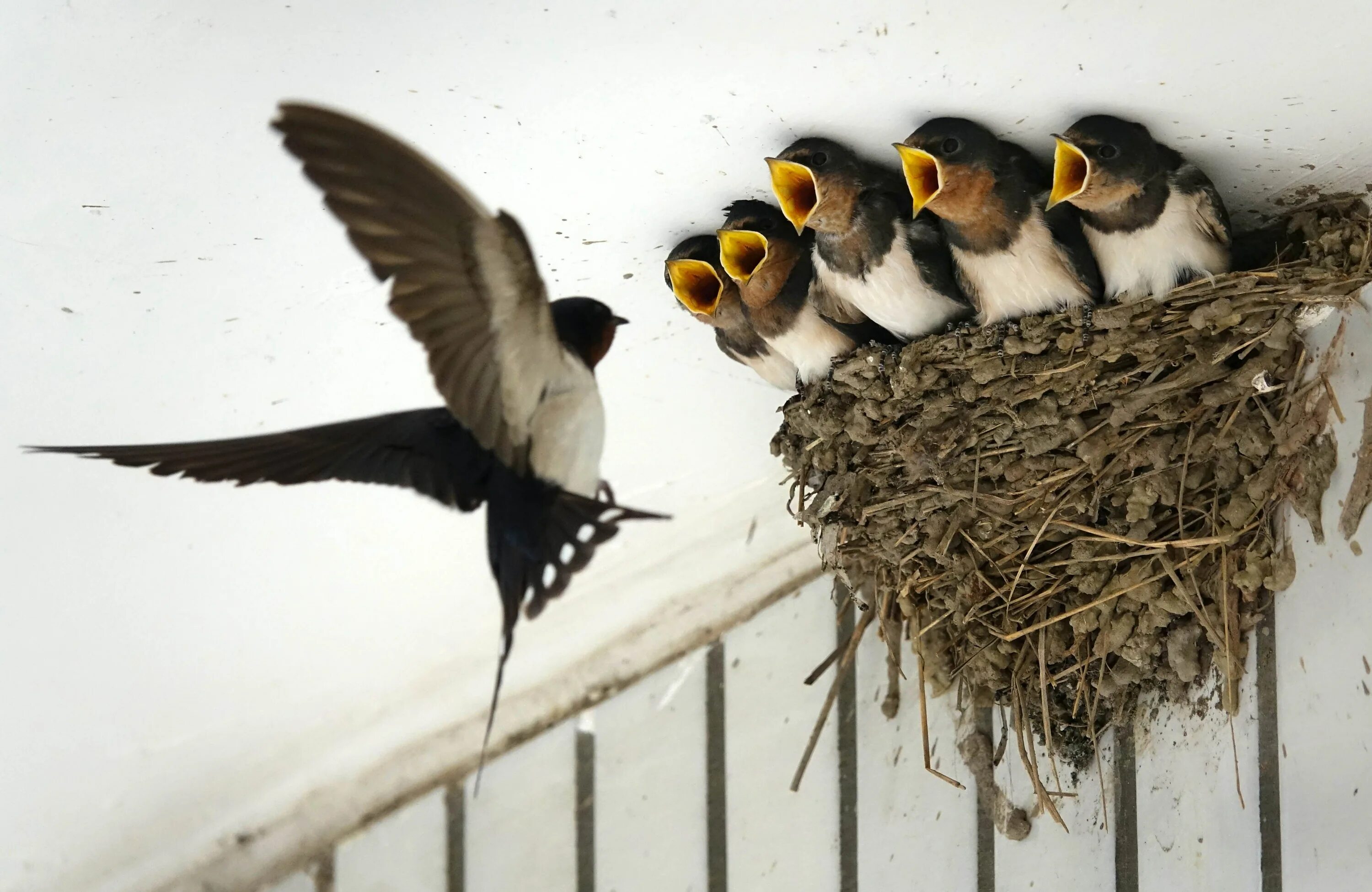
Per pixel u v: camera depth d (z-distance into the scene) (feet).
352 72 11.25
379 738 17.72
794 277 14.70
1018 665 14.89
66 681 16.49
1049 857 15.71
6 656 16.19
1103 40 10.94
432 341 7.68
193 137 11.74
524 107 11.91
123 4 10.30
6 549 15.60
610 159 12.84
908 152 12.52
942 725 17.11
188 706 17.06
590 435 9.29
